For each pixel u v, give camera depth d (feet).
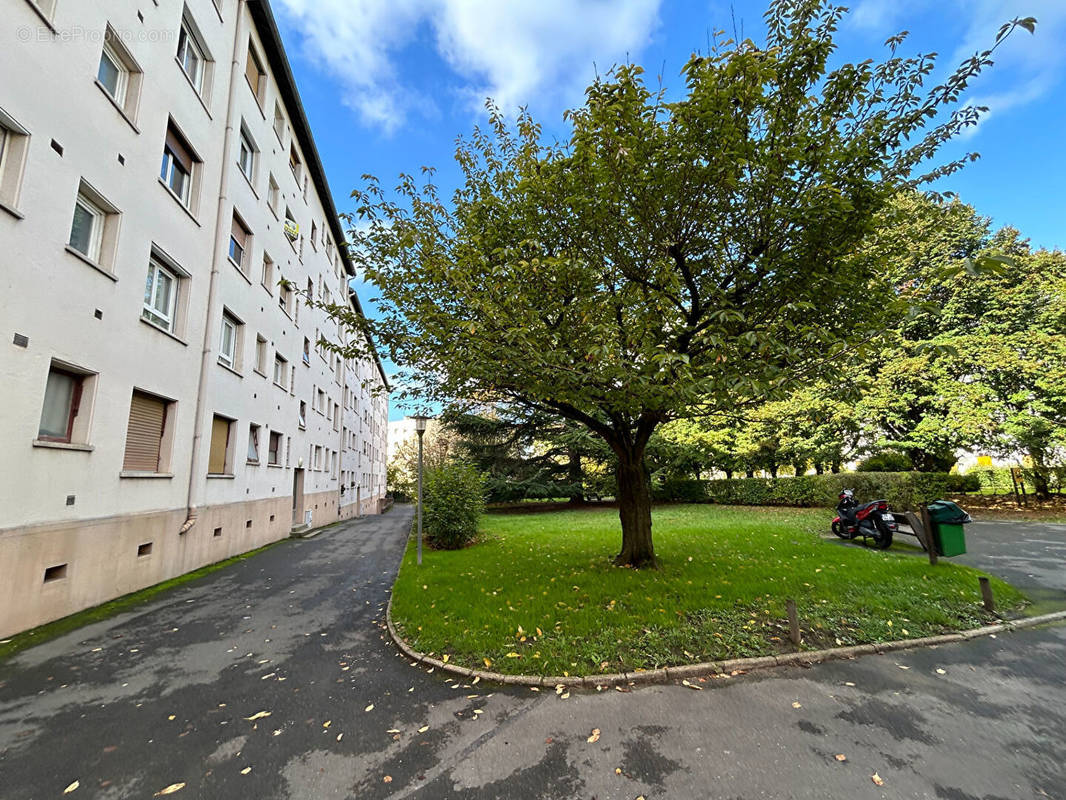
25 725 12.12
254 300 44.45
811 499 60.44
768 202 20.11
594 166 20.86
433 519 38.14
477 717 12.54
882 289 22.11
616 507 75.20
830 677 14.79
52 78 20.44
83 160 22.27
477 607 20.77
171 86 29.96
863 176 19.21
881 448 61.62
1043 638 18.12
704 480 72.43
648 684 14.35
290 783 9.84
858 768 10.19
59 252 20.84
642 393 18.52
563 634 17.56
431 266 21.89
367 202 23.89
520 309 20.40
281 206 52.75
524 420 74.02
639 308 21.29
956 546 27.20
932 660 16.16
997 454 57.00
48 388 21.31
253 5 43.06
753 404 23.44
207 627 20.03
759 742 11.19
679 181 19.98
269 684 14.60
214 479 35.78
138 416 27.81
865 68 18.06
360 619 21.26
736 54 16.28
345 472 94.84
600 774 10.07
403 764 10.50
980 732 11.61
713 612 19.62
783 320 20.42
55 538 20.49
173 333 31.14
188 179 33.40
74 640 18.24
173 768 10.36
